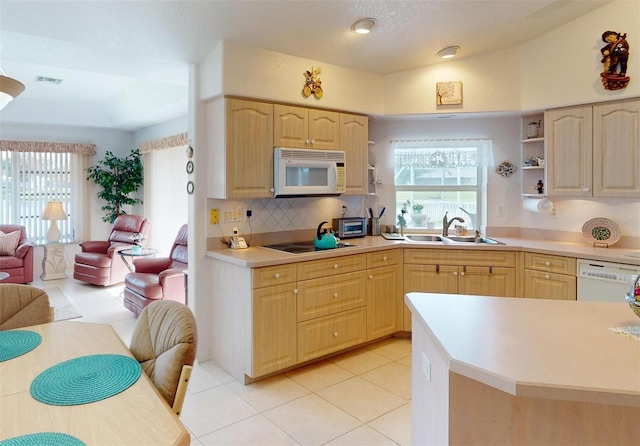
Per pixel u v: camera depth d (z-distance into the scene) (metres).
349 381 3.00
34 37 2.82
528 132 3.96
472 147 4.19
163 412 1.21
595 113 3.27
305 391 2.85
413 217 4.44
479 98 3.79
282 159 3.26
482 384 1.36
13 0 2.36
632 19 3.04
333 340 3.30
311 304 3.16
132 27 2.73
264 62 3.21
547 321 1.61
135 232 6.13
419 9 2.85
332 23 2.92
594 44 3.22
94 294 5.47
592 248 3.36
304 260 3.10
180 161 5.95
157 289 4.27
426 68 3.88
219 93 3.04
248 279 2.88
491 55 3.74
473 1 2.81
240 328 2.99
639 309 1.38
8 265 5.66
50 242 6.29
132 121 6.32
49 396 1.29
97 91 5.86
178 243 4.95
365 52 3.44
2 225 6.15
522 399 1.34
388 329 3.72
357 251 3.42
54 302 5.06
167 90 5.05
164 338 1.62
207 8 2.61
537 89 3.58
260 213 3.66
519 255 3.54
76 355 1.63
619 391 1.07
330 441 2.28
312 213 4.01
